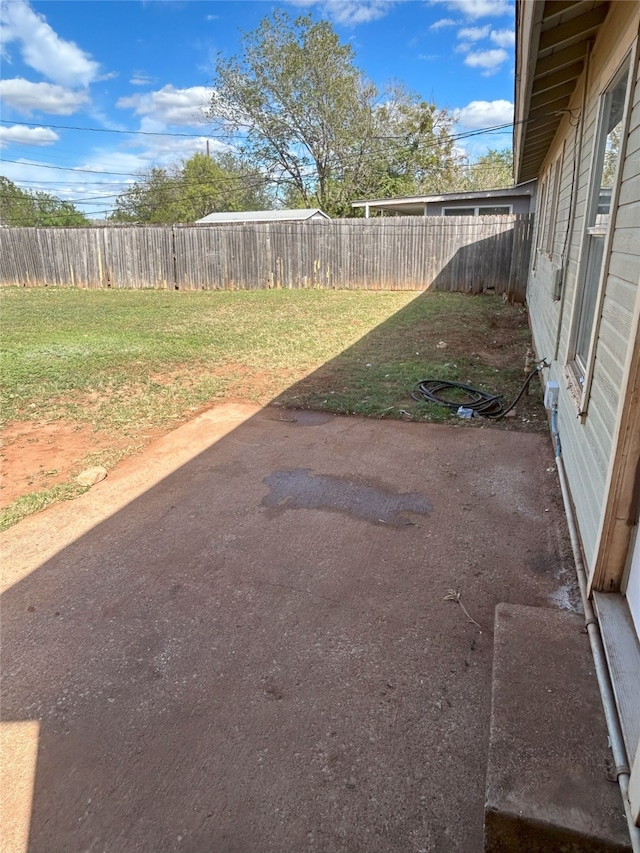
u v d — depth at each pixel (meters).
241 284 14.20
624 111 2.23
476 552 2.71
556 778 1.36
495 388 5.47
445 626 2.20
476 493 3.32
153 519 3.10
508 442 4.11
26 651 2.12
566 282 4.10
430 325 9.00
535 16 1.92
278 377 5.97
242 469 3.73
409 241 13.05
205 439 4.28
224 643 2.13
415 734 1.72
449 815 1.47
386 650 2.08
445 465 3.72
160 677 1.97
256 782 1.58
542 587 2.42
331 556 2.71
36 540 2.91
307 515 3.11
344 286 13.79
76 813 1.51
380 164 26.12
